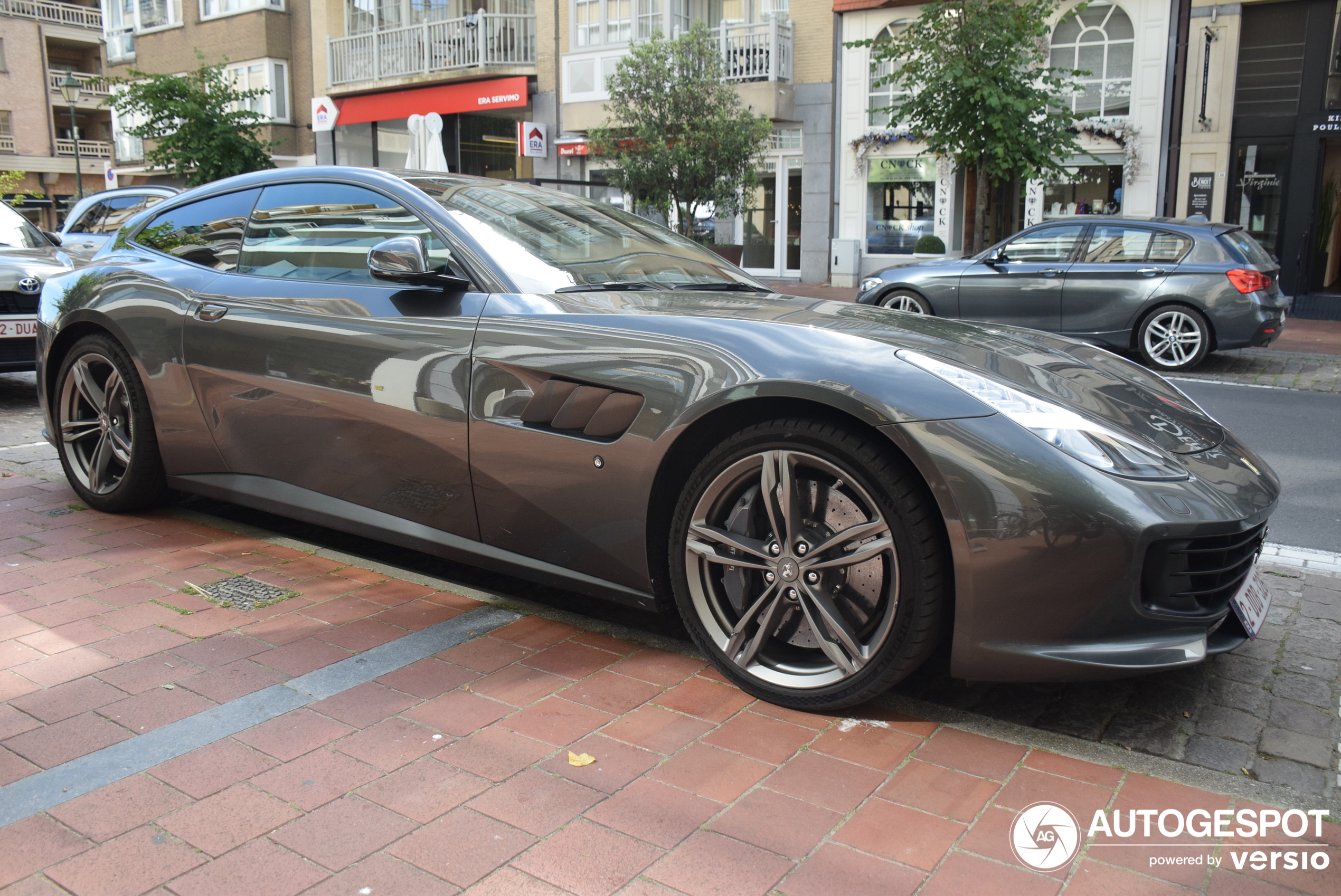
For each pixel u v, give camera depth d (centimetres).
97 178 4156
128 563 346
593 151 1555
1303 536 424
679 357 251
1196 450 240
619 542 263
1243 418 718
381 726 233
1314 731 240
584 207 364
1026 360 257
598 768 216
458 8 2298
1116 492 214
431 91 2325
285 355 325
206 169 1914
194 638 282
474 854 185
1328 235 1620
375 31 2395
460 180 347
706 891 176
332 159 2592
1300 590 345
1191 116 1620
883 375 229
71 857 183
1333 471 555
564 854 186
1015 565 215
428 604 313
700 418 245
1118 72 1661
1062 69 1295
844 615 240
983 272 1050
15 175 2066
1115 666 216
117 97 1934
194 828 192
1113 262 987
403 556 361
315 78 2548
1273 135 1578
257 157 1966
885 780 214
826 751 226
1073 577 214
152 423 380
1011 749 229
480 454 281
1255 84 1589
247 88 2638
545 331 274
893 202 1873
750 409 246
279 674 260
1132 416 243
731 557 249
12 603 308
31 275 695
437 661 270
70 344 407
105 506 401
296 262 340
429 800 203
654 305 281
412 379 294
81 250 1088
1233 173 1616
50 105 3984
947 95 1250
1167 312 955
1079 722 243
